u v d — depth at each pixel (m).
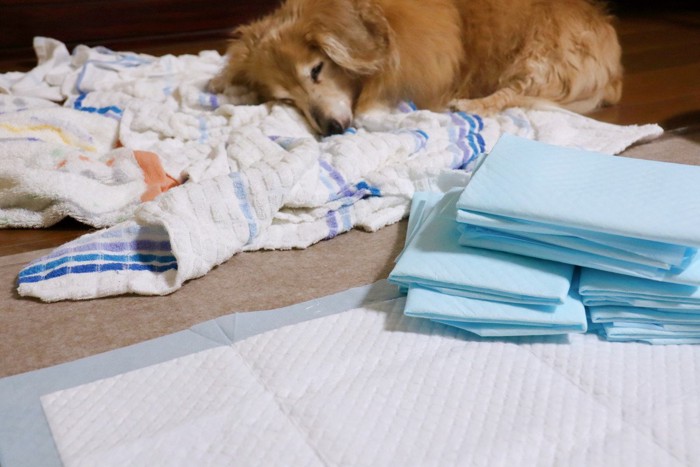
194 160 1.78
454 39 2.39
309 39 2.26
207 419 0.91
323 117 2.18
